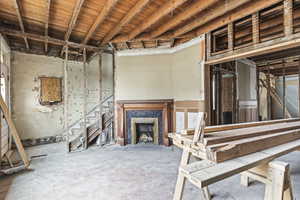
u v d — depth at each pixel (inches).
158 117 214.2
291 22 113.7
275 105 334.0
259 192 95.8
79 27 174.1
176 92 208.4
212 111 174.9
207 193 85.7
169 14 148.7
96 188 102.0
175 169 131.3
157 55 217.5
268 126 96.3
